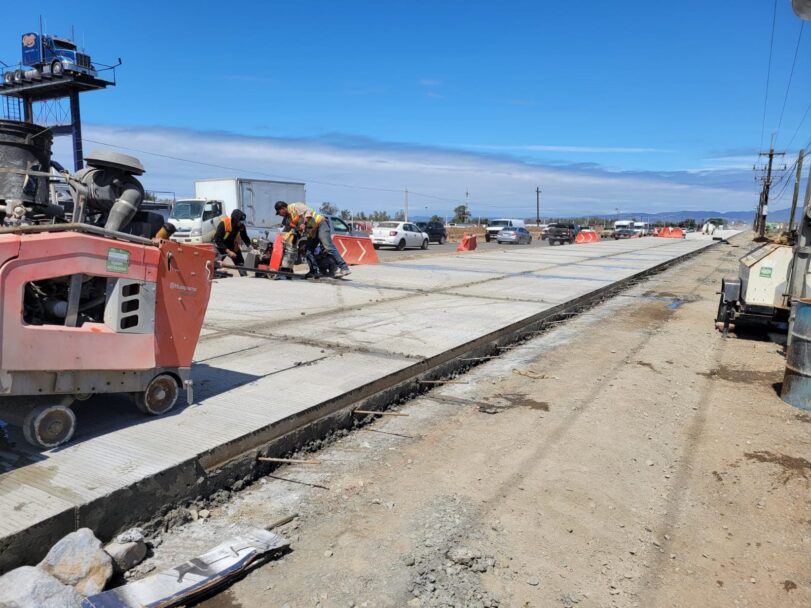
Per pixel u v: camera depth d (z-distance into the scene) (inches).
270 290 453.1
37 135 158.4
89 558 111.3
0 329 131.3
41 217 161.9
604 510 154.4
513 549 135.3
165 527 138.0
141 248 159.9
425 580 122.6
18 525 113.1
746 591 124.0
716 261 1098.7
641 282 669.9
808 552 138.8
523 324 354.9
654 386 264.2
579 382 266.8
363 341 286.0
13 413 151.4
